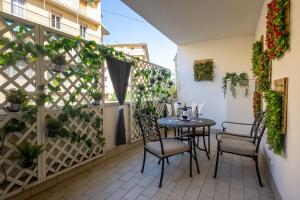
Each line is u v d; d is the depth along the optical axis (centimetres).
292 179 159
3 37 186
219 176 266
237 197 214
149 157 341
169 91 567
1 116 188
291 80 165
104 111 324
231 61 525
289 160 167
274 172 220
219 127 547
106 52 320
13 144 197
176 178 260
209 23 416
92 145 298
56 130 225
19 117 198
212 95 555
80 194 220
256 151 246
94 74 295
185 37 520
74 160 265
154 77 489
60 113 245
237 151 254
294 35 158
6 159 191
